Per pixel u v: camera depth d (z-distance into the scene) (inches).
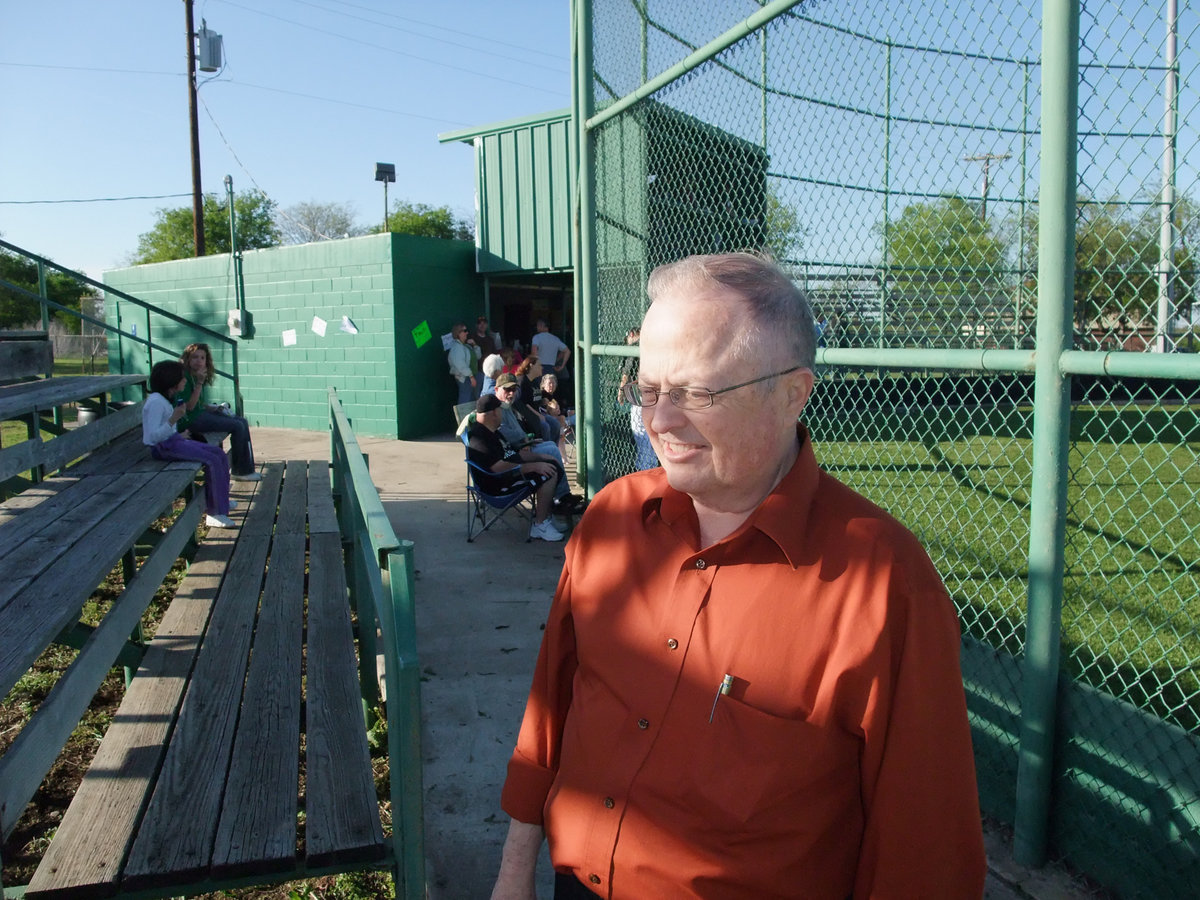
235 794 89.4
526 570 223.5
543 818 60.4
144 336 597.9
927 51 111.3
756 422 48.8
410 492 323.3
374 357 479.2
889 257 227.6
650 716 50.1
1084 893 93.9
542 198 477.1
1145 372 81.3
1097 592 179.8
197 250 935.7
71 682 90.0
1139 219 133.7
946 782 45.8
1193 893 84.4
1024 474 300.5
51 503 162.9
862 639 45.6
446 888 101.2
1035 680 96.2
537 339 499.8
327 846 79.9
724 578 49.8
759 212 160.6
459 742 135.8
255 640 134.7
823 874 47.2
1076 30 86.1
